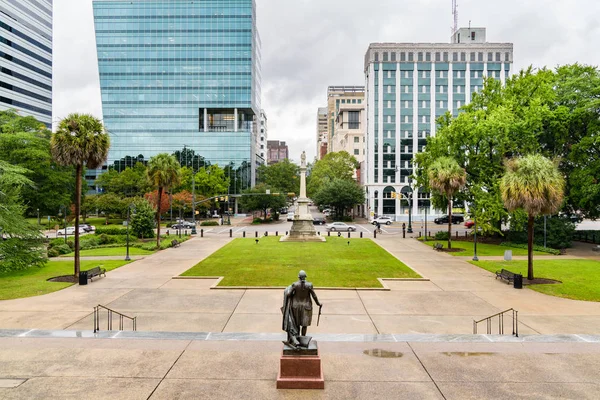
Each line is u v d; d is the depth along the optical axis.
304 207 45.53
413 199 86.12
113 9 99.31
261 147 185.12
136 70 99.56
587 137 35.44
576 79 38.81
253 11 104.19
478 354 12.11
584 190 34.66
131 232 45.88
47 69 96.75
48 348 12.48
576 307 17.64
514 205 22.94
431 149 46.09
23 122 50.44
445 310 17.16
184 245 40.75
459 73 85.50
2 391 9.66
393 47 85.56
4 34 82.25
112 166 99.19
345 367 11.12
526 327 14.84
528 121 36.09
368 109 88.50
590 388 9.94
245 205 78.25
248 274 24.42
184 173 81.75
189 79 99.94
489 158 41.25
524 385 10.10
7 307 17.47
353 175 106.38
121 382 10.18
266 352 12.20
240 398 9.36
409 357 11.86
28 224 26.66
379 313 16.67
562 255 33.22
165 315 16.34
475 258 30.62
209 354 12.02
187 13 99.56
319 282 22.23
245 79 99.94
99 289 21.05
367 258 30.77
